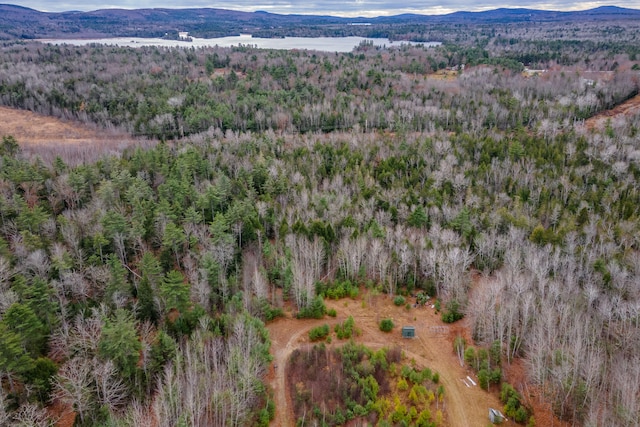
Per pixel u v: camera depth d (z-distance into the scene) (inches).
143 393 1919.3
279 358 2244.1
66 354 2027.6
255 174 3922.2
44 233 2908.5
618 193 3528.5
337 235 3171.8
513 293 2292.1
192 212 3031.5
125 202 3430.1
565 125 4909.0
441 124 5516.7
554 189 3666.3
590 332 2124.8
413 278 2837.1
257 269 2743.6
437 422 1841.8
